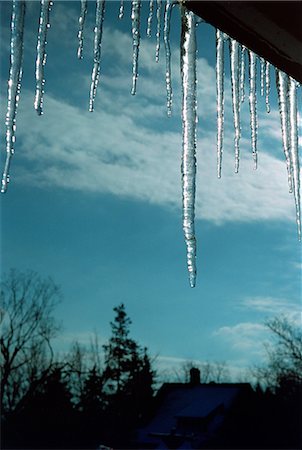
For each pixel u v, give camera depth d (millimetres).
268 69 2268
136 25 2082
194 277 2121
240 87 2268
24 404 16250
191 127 2047
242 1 1000
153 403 22109
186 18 1739
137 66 2111
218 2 1019
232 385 22453
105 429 19281
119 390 20766
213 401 22328
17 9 1887
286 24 1052
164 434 21234
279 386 20016
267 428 20438
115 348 21406
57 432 16922
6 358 15945
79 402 18047
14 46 1931
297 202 2281
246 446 20891
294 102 2221
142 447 20781
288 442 19750
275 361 20047
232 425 21359
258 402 20672
